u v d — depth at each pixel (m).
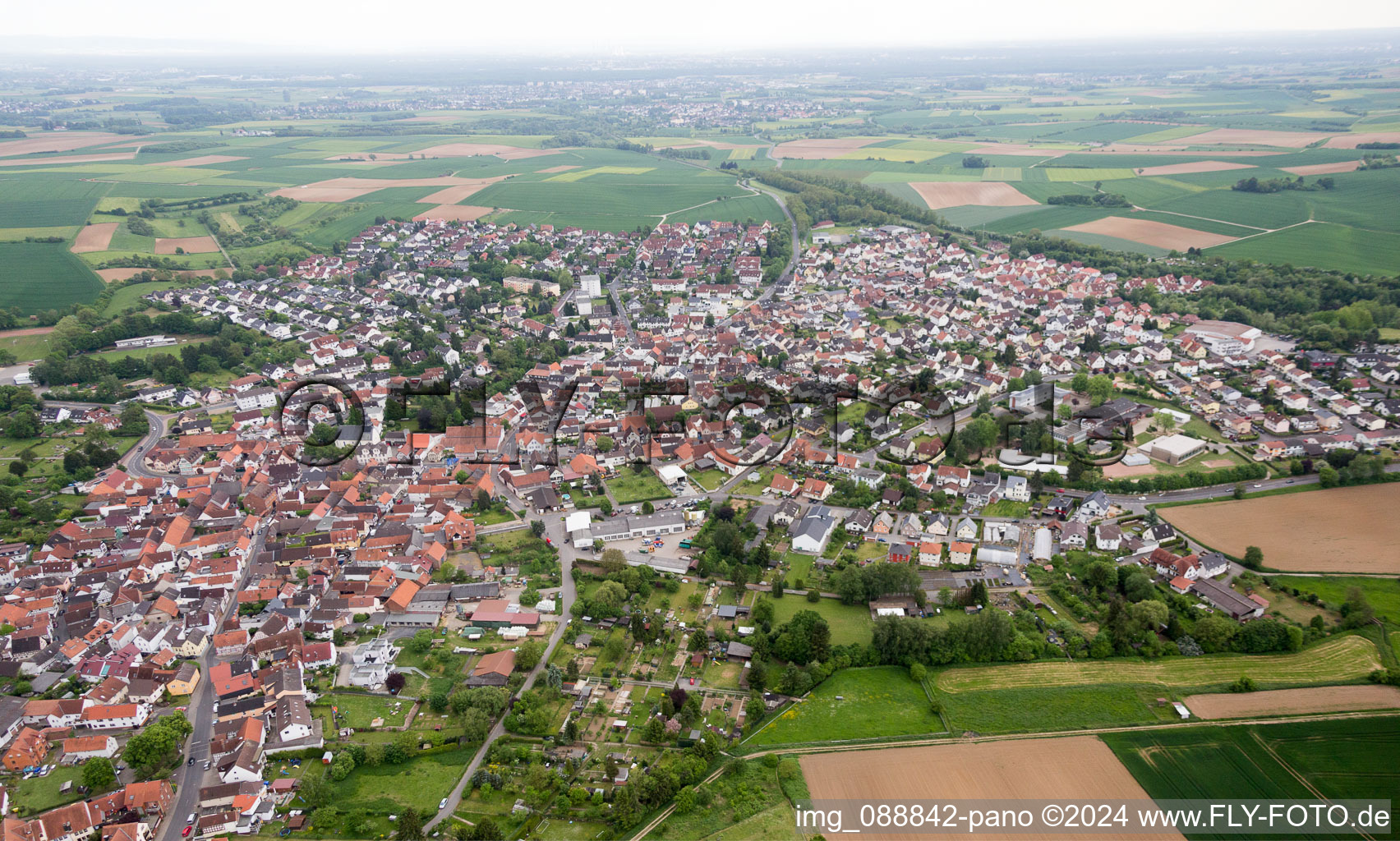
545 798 159.38
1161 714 174.75
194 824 154.88
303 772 167.50
